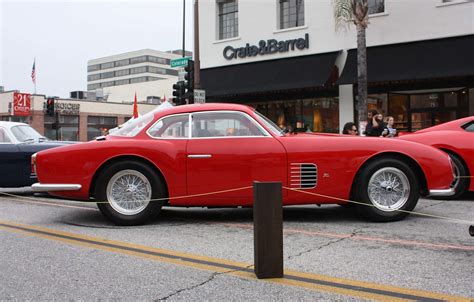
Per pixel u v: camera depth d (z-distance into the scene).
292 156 5.64
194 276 3.88
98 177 5.80
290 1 16.86
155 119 5.95
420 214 6.34
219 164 5.65
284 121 17.00
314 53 16.02
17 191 9.83
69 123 40.41
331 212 6.77
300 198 5.68
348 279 3.76
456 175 7.78
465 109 14.09
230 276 3.87
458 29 13.58
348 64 14.98
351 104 15.38
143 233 5.44
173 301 3.32
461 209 6.87
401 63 13.85
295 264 4.18
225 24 18.62
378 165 5.77
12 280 3.82
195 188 5.69
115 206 5.82
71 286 3.66
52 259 4.41
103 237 5.26
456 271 3.93
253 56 17.34
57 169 5.77
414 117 14.86
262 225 3.80
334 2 14.27
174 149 5.71
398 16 14.42
